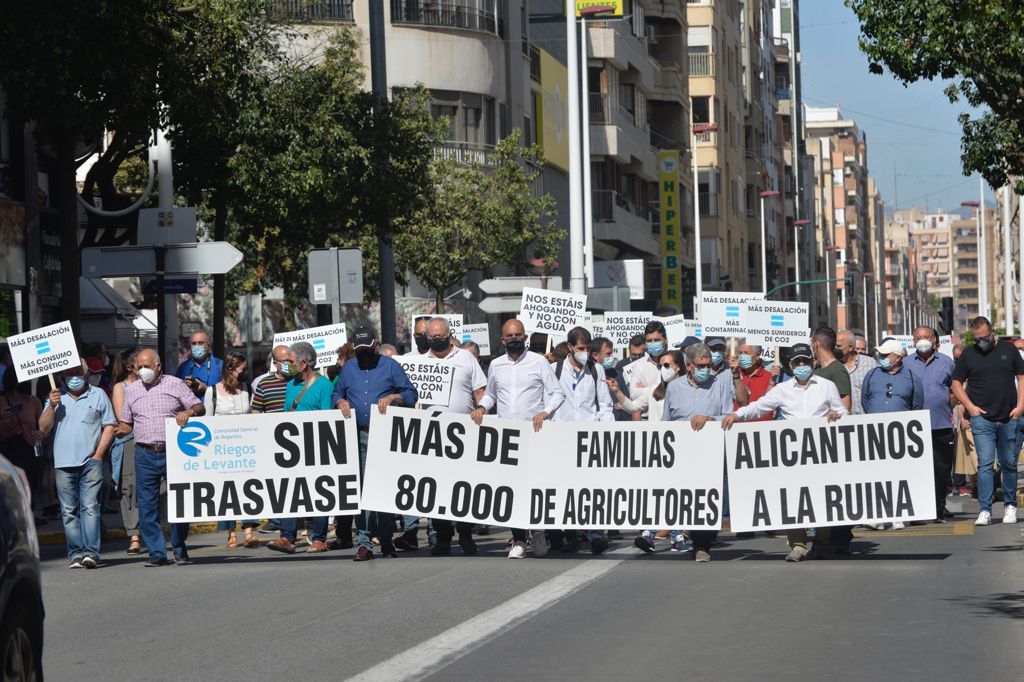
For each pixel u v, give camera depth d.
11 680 7.23
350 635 11.79
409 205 37.22
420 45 53.44
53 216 34.28
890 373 20.20
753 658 10.49
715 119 98.69
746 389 19.53
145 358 17.56
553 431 17.11
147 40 25.98
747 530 16.61
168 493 17.56
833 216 193.38
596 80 71.75
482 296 57.12
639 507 16.95
